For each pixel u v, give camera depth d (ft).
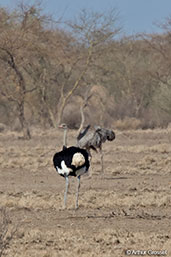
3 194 122.52
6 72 314.76
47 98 406.21
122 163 185.78
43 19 337.93
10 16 331.98
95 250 76.18
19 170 170.50
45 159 192.24
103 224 93.09
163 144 239.50
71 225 92.27
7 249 76.23
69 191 126.21
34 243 80.53
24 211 102.99
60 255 73.77
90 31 383.24
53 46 350.02
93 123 404.36
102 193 120.88
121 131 352.08
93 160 186.60
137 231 88.33
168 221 95.71
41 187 134.62
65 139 122.21
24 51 312.09
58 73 408.26
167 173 161.48
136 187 132.67
